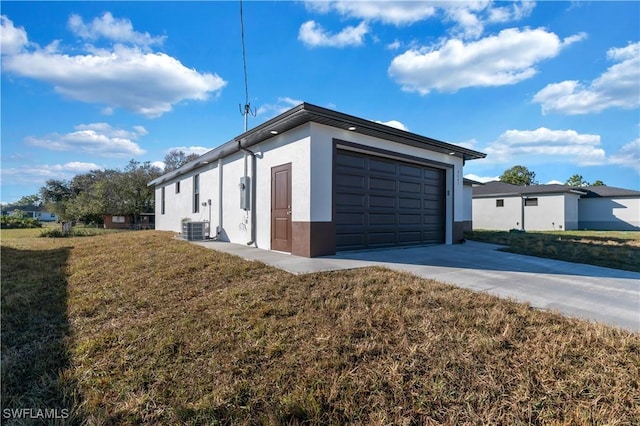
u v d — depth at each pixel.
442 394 1.92
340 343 2.47
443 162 8.83
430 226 8.72
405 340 2.48
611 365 2.14
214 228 9.91
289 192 6.52
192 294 3.83
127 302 3.63
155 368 2.27
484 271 4.91
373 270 4.66
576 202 20.48
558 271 5.02
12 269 5.51
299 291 3.68
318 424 1.75
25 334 2.88
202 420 1.78
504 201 20.45
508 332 2.56
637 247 7.86
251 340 2.59
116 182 23.88
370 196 7.21
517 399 1.88
